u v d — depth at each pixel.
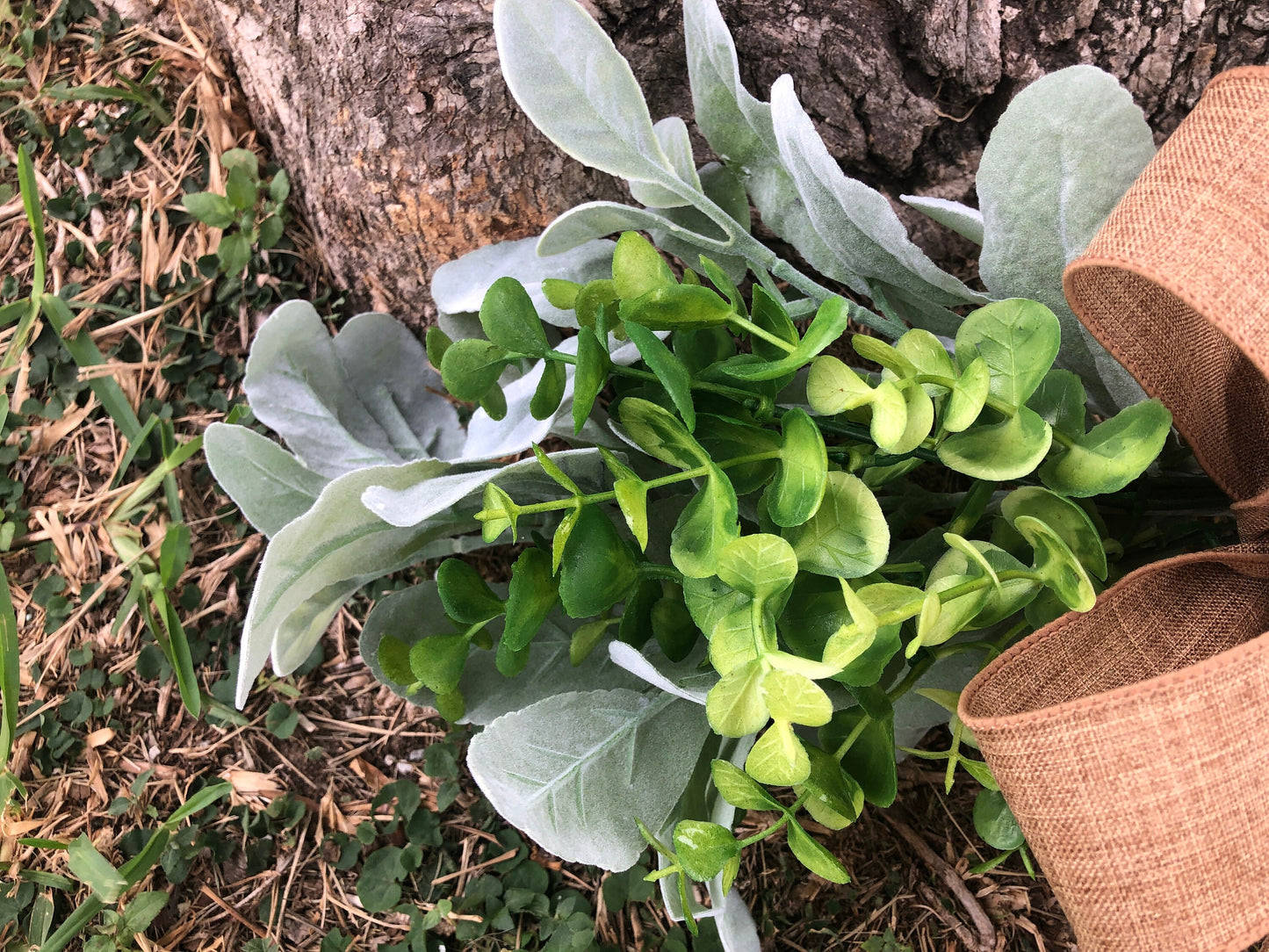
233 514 1.15
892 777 0.66
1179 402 0.60
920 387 0.57
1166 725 0.47
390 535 0.77
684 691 0.63
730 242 0.78
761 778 0.54
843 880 0.60
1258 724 0.47
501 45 0.66
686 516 0.61
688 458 0.63
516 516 0.59
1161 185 0.51
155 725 1.10
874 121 0.88
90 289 1.17
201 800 1.03
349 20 0.88
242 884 1.04
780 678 0.51
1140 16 0.78
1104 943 0.51
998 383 0.60
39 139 1.21
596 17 0.87
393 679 0.82
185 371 1.17
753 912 1.01
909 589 0.54
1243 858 0.49
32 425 1.17
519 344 0.69
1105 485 0.60
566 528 0.59
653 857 1.00
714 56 0.72
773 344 0.61
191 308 1.18
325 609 0.84
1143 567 0.56
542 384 0.68
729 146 0.81
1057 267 0.67
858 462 0.66
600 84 0.69
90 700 1.10
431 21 0.86
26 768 1.09
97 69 1.20
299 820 1.06
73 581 1.14
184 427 1.17
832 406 0.57
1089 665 0.56
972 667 0.78
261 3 0.93
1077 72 0.59
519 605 0.66
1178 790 0.47
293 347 0.94
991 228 0.67
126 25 1.20
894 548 0.80
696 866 0.62
